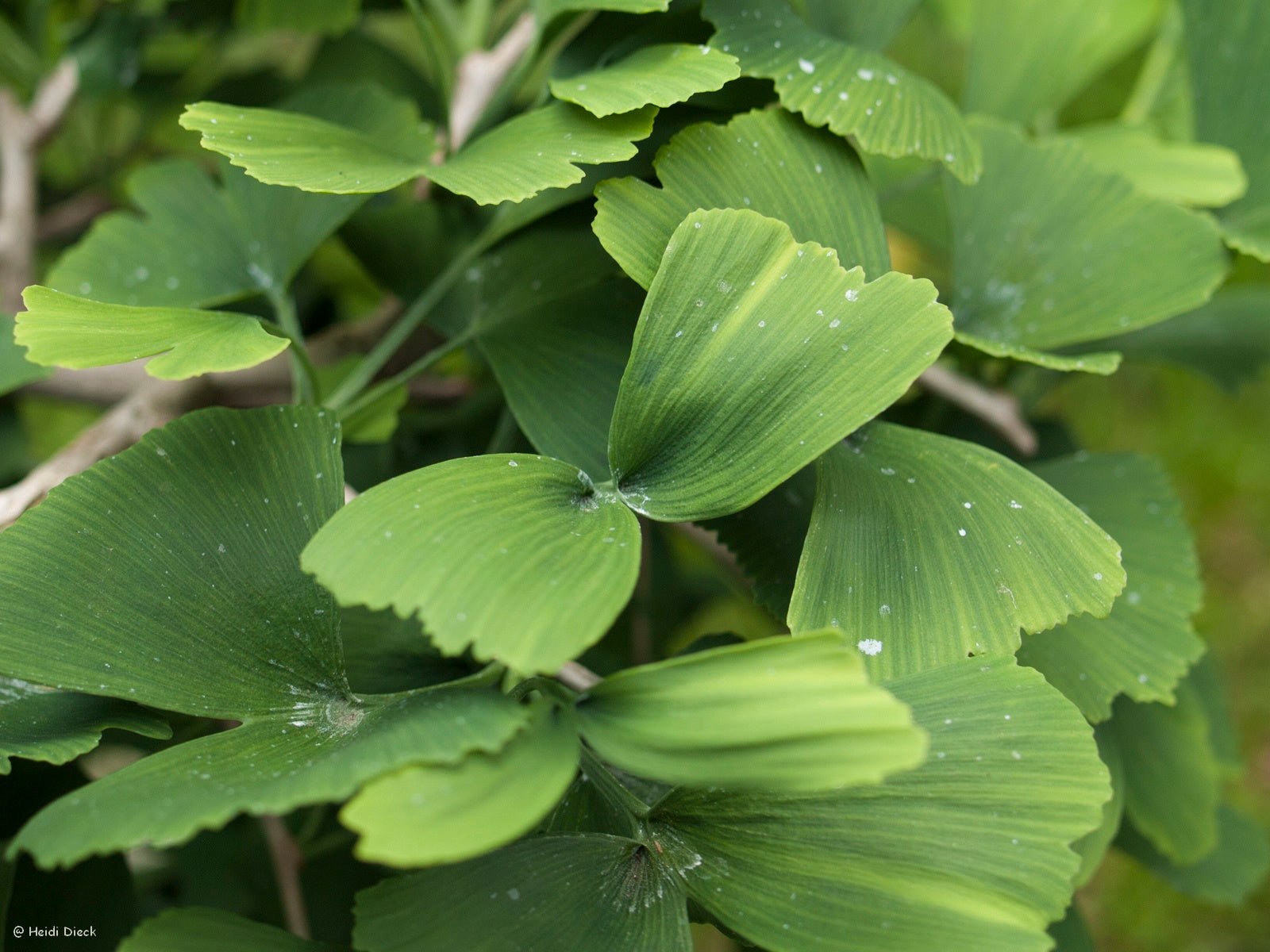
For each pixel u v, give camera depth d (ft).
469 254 1.38
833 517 1.22
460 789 1.08
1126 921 2.94
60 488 1.21
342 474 1.23
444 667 1.28
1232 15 1.49
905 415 1.61
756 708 1.09
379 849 1.06
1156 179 1.45
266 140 1.25
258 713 1.19
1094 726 1.37
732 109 1.33
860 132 1.28
